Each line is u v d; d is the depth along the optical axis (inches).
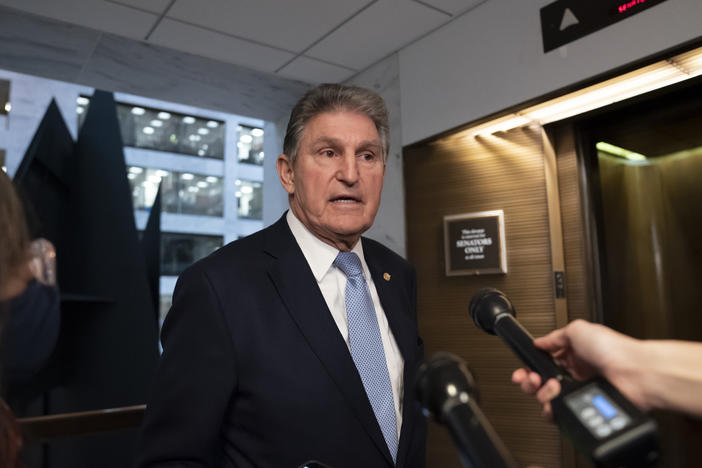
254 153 545.6
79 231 187.3
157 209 205.5
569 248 99.4
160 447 32.6
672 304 88.4
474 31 104.9
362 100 40.4
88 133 195.8
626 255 94.4
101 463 136.7
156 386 34.8
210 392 33.4
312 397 34.6
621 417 15.6
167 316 37.2
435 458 111.0
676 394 20.4
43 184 170.1
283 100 161.5
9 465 19.7
